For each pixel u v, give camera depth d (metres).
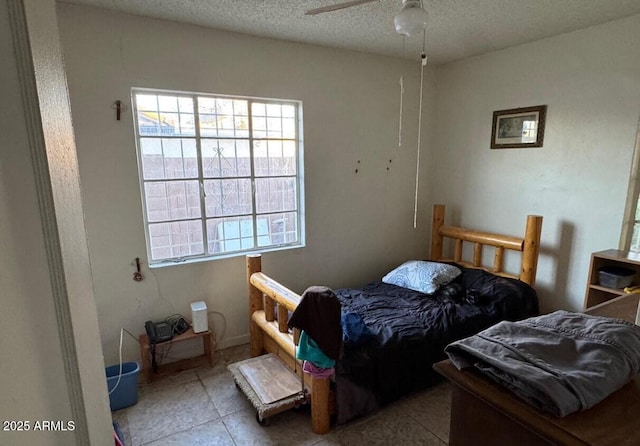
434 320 2.57
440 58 3.56
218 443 2.02
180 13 2.39
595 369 0.84
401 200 3.86
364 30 2.73
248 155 3.05
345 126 3.37
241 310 3.09
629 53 2.54
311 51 3.09
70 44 2.25
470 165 3.65
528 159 3.18
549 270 3.15
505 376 0.85
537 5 2.31
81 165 2.38
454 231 3.69
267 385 2.22
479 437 0.90
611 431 0.73
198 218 2.90
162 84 2.55
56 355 0.55
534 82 3.07
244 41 2.79
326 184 3.36
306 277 3.39
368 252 3.73
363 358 2.16
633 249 2.77
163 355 2.79
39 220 0.51
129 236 2.59
